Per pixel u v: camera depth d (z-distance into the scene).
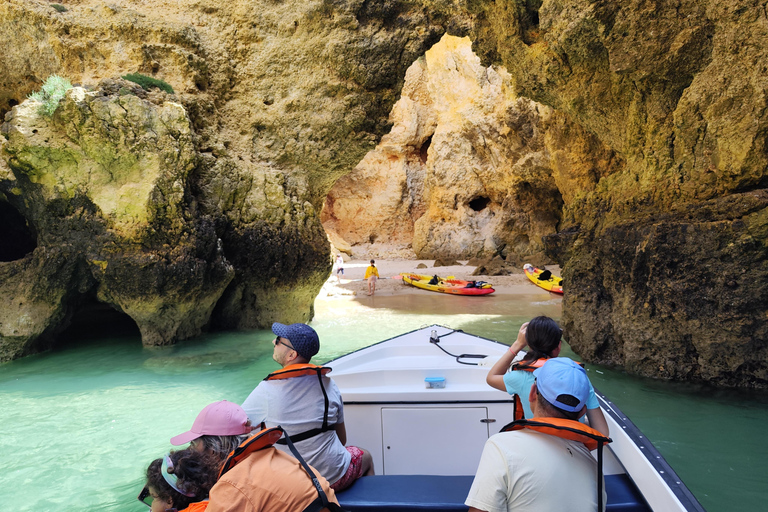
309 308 12.88
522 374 2.82
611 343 8.55
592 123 9.74
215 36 11.55
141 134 9.44
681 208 7.50
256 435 2.04
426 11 11.33
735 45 6.54
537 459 1.94
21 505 4.40
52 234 9.79
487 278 21.44
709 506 4.19
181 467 2.08
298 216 11.85
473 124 26.80
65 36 10.30
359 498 2.84
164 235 9.74
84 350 10.41
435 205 31.08
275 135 11.91
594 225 9.42
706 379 7.29
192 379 8.33
